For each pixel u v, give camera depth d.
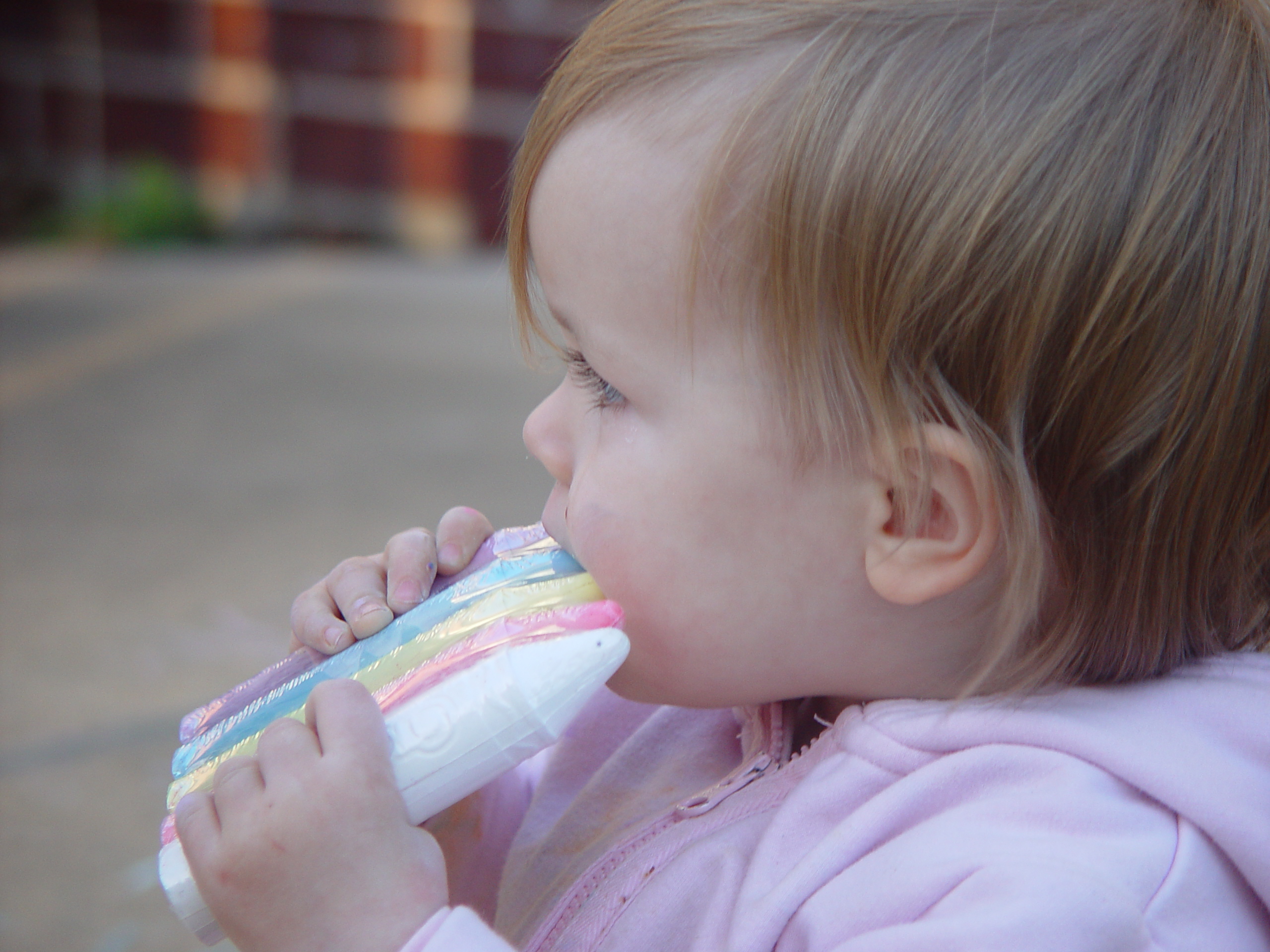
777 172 0.69
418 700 0.73
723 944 0.76
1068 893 0.62
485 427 4.76
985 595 0.74
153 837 1.93
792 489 0.72
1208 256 0.67
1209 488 0.71
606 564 0.77
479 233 12.43
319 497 3.74
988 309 0.66
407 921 0.68
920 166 0.67
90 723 2.27
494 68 12.18
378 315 7.65
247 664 2.53
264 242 11.89
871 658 0.77
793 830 0.75
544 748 0.71
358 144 12.29
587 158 0.75
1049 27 0.69
